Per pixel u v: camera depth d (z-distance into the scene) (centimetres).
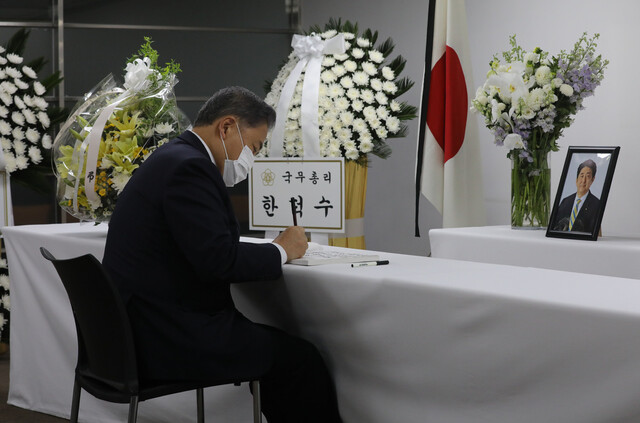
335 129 337
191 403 281
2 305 450
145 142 286
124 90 299
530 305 169
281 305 235
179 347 209
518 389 175
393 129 341
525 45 431
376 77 348
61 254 305
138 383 205
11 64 455
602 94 391
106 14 564
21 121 442
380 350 205
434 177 387
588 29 395
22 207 538
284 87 346
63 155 297
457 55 383
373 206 545
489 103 308
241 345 213
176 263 215
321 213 279
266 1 608
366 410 213
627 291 175
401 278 198
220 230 210
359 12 554
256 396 218
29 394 341
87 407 319
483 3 455
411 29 508
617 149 283
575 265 272
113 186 281
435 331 190
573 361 164
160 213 214
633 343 153
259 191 289
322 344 226
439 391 192
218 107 229
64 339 318
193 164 212
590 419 162
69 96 555
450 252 313
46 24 547
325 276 215
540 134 301
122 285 215
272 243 228
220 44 597
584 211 283
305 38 347
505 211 442
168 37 583
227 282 217
